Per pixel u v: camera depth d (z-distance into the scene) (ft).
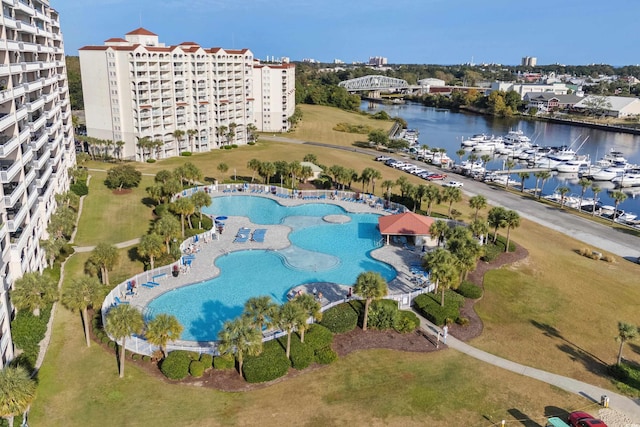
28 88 204.33
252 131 554.87
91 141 427.33
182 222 254.06
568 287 214.28
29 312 160.76
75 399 131.95
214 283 207.41
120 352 151.12
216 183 352.08
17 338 149.89
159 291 195.11
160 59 435.53
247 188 353.72
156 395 134.31
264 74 620.49
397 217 260.21
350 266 230.68
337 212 313.94
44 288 152.87
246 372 139.95
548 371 153.28
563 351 165.27
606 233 296.30
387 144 547.49
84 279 152.76
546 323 183.42
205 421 125.29
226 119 517.96
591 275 229.25
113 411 127.95
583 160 526.98
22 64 196.75
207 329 171.12
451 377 147.13
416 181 407.03
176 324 140.05
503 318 185.47
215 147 514.27
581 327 182.19
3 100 166.71
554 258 247.29
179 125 471.21
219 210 311.27
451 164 478.59
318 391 138.41
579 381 148.66
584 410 135.23
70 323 169.27
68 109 340.59
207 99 492.54
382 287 166.30
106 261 186.91
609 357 163.63
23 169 186.39
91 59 429.79
